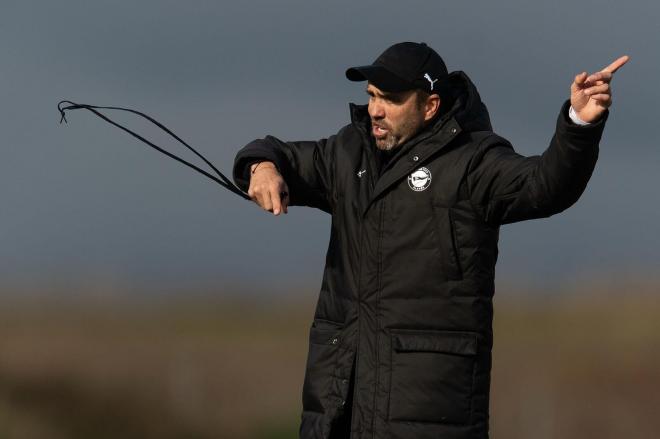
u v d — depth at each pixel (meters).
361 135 17.03
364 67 16.53
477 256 16.38
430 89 16.45
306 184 17.41
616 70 14.94
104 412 57.91
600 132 15.10
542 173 15.55
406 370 16.33
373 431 16.33
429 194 16.36
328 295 17.09
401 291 16.44
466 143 16.41
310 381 16.91
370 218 16.64
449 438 16.30
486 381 16.59
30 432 54.72
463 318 16.36
